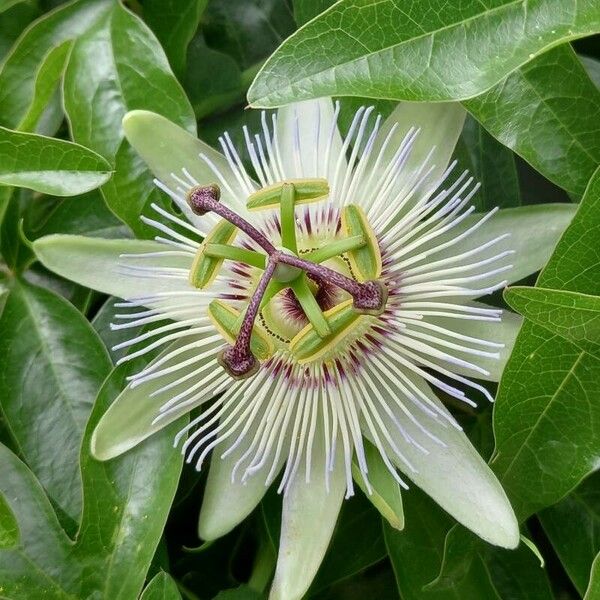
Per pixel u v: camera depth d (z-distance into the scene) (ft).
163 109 0.60
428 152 0.54
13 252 0.62
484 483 0.50
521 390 0.49
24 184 0.53
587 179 0.52
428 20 0.47
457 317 0.51
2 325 0.61
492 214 0.53
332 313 0.51
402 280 0.53
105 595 0.55
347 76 0.46
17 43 0.62
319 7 0.60
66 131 0.67
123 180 0.59
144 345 0.58
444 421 0.52
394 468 0.51
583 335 0.46
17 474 0.57
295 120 0.54
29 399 0.59
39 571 0.56
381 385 0.54
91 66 0.61
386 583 0.63
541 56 0.53
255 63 0.67
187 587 0.64
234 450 0.55
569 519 0.58
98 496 0.56
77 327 0.60
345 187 0.55
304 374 0.54
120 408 0.55
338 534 0.60
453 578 0.53
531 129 0.53
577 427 0.49
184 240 0.54
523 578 0.59
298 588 0.52
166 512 0.55
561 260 0.47
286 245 0.52
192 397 0.54
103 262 0.56
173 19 0.64
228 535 0.65
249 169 0.65
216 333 0.54
